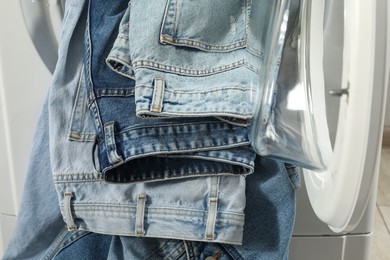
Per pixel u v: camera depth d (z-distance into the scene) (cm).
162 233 55
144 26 48
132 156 49
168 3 49
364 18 35
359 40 35
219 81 47
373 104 35
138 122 51
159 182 55
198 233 54
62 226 68
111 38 56
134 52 47
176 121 50
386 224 132
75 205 57
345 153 38
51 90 61
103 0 58
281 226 57
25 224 67
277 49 49
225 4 50
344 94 39
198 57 49
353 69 36
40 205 67
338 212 41
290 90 51
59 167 58
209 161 52
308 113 51
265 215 58
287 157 49
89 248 64
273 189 58
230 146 50
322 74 53
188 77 47
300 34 53
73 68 62
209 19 49
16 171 76
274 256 57
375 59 34
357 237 73
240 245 57
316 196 50
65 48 61
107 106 52
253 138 49
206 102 46
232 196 53
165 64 47
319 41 53
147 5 49
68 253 64
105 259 64
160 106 45
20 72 71
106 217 56
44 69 71
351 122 36
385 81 34
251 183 58
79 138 59
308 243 73
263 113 48
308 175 58
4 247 82
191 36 48
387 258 119
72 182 58
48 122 66
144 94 45
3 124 74
